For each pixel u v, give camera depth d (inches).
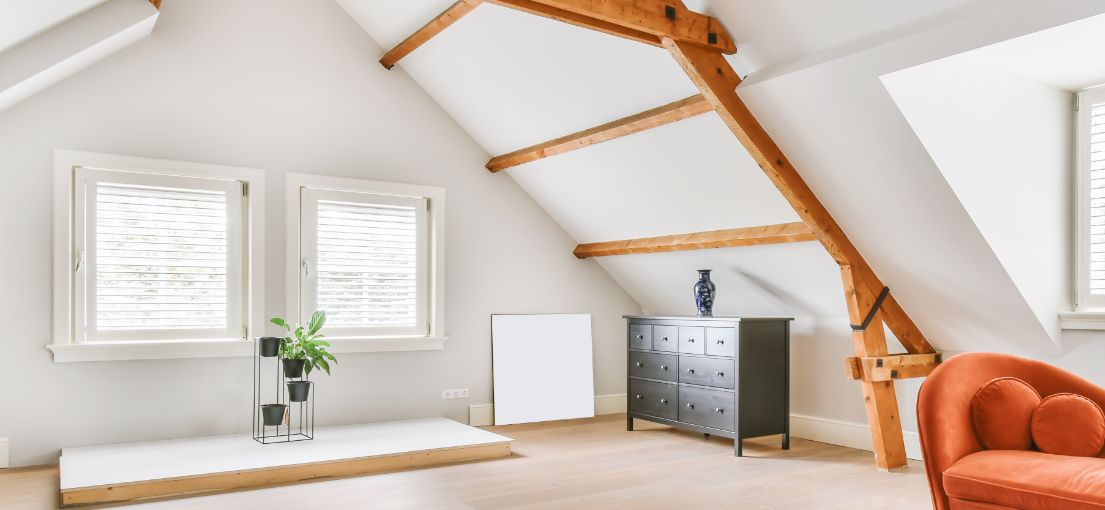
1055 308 148.3
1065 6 102.9
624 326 256.1
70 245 168.7
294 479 154.0
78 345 166.9
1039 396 115.6
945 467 109.5
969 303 154.7
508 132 211.9
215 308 184.9
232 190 187.6
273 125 192.5
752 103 146.7
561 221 240.1
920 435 113.7
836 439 192.1
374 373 205.8
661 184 190.2
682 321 199.3
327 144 200.2
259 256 188.7
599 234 232.8
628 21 130.7
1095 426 106.7
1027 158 142.1
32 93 161.5
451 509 134.0
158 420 176.4
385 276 209.3
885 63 121.1
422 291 215.5
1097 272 146.5
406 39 194.1
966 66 125.4
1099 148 145.0
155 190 177.9
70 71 163.3
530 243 236.1
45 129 165.5
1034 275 144.9
